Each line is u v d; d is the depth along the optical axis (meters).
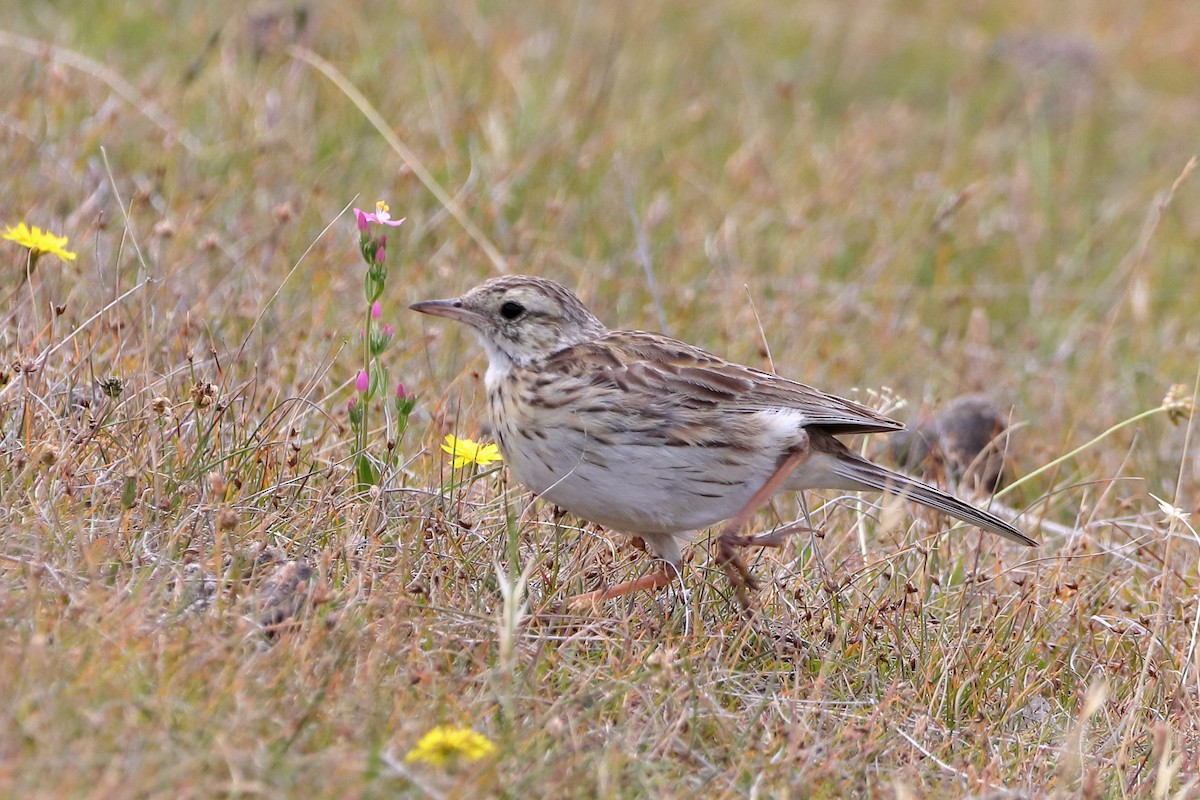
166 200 14.59
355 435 10.44
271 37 18.52
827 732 8.88
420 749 7.18
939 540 11.30
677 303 15.80
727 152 19.84
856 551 11.45
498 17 22.70
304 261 14.04
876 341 15.90
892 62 26.14
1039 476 13.95
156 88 17.22
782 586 10.41
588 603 9.64
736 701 9.05
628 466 9.84
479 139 17.75
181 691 7.38
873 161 20.48
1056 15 29.72
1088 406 15.43
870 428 10.34
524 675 8.45
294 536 9.53
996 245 19.16
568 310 10.38
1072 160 22.11
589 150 17.91
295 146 16.47
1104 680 9.89
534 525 10.43
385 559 9.58
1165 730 8.45
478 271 15.10
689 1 26.28
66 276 12.66
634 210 16.75
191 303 12.88
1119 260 19.36
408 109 18.00
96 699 7.09
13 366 10.05
